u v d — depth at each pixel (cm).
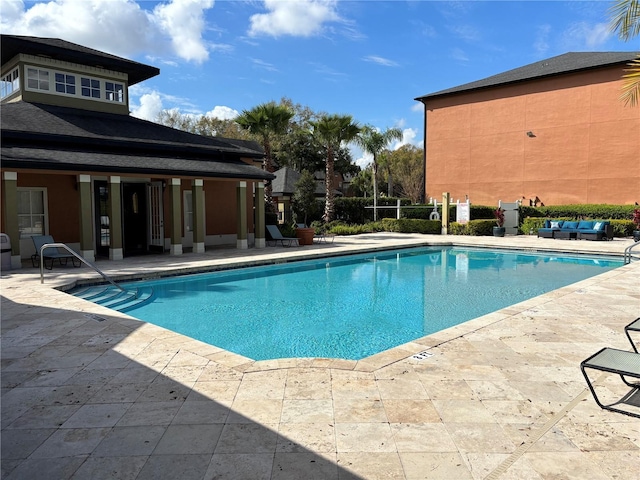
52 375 404
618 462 263
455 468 257
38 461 267
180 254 1384
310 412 328
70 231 1359
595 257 1460
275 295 941
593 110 2144
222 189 1731
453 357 446
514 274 1194
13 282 902
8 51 1383
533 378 393
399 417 320
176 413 328
